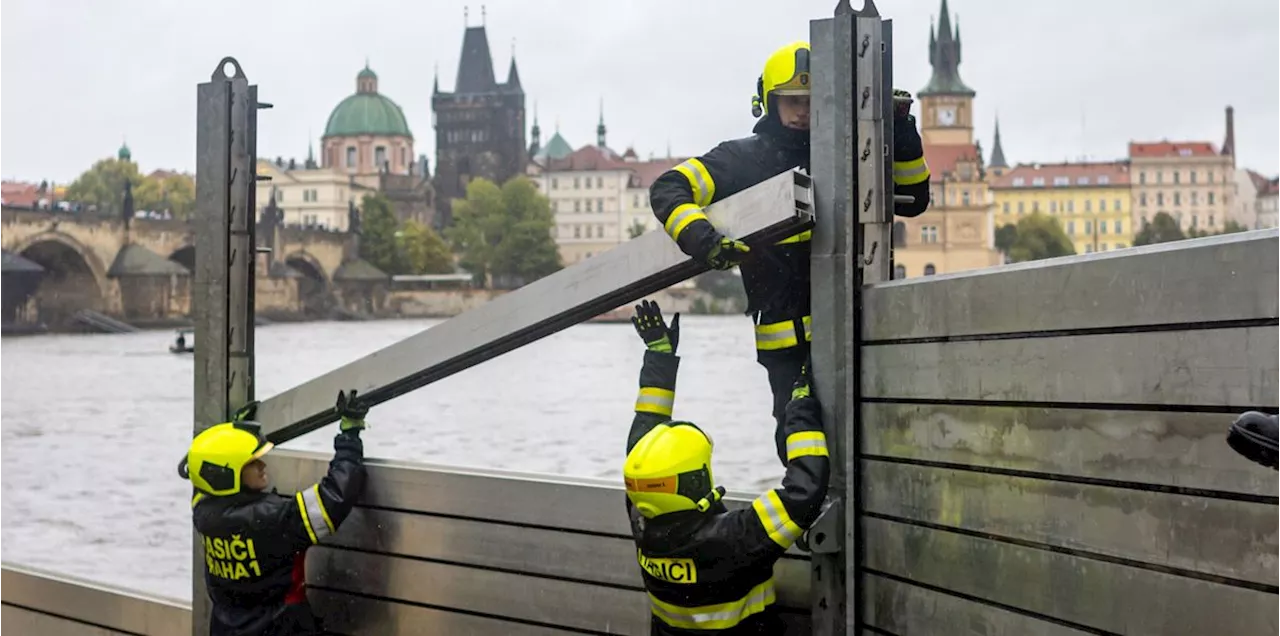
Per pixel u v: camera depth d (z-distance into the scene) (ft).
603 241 476.13
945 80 453.58
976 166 392.68
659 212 9.62
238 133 13.73
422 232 422.00
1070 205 477.36
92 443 76.13
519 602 11.90
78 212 280.51
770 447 49.34
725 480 40.45
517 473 12.05
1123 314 7.14
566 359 159.12
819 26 9.34
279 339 244.83
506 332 11.42
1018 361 7.89
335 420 13.38
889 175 9.30
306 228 372.38
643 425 10.25
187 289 302.04
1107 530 7.29
